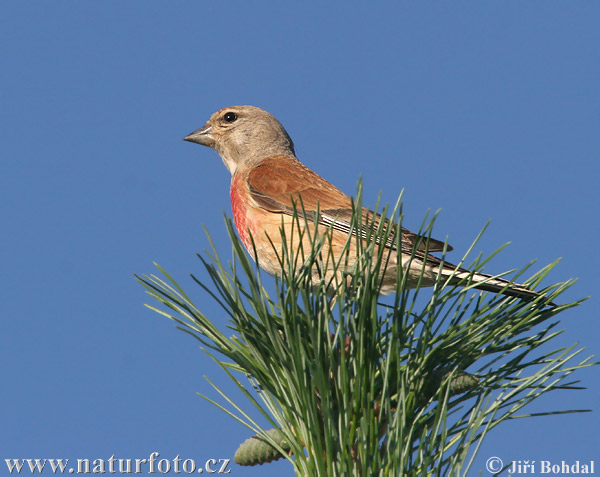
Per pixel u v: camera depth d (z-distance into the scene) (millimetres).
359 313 3590
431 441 3383
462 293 4062
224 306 3762
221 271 3869
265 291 4246
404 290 3645
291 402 3693
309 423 3553
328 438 3416
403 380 3469
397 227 3525
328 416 3414
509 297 4145
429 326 3824
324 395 3434
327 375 3623
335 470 3445
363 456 3344
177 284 3928
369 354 3621
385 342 3906
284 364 3662
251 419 3875
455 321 4062
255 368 3912
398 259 3553
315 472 3553
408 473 3395
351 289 3658
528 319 4059
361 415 3527
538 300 4090
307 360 3645
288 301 3650
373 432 3500
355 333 3600
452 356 3994
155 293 3939
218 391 3922
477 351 4070
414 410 3775
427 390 3881
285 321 3566
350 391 3582
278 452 3818
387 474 3354
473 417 3580
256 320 3859
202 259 3635
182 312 3963
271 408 3883
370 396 3508
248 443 3811
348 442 3500
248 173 8805
